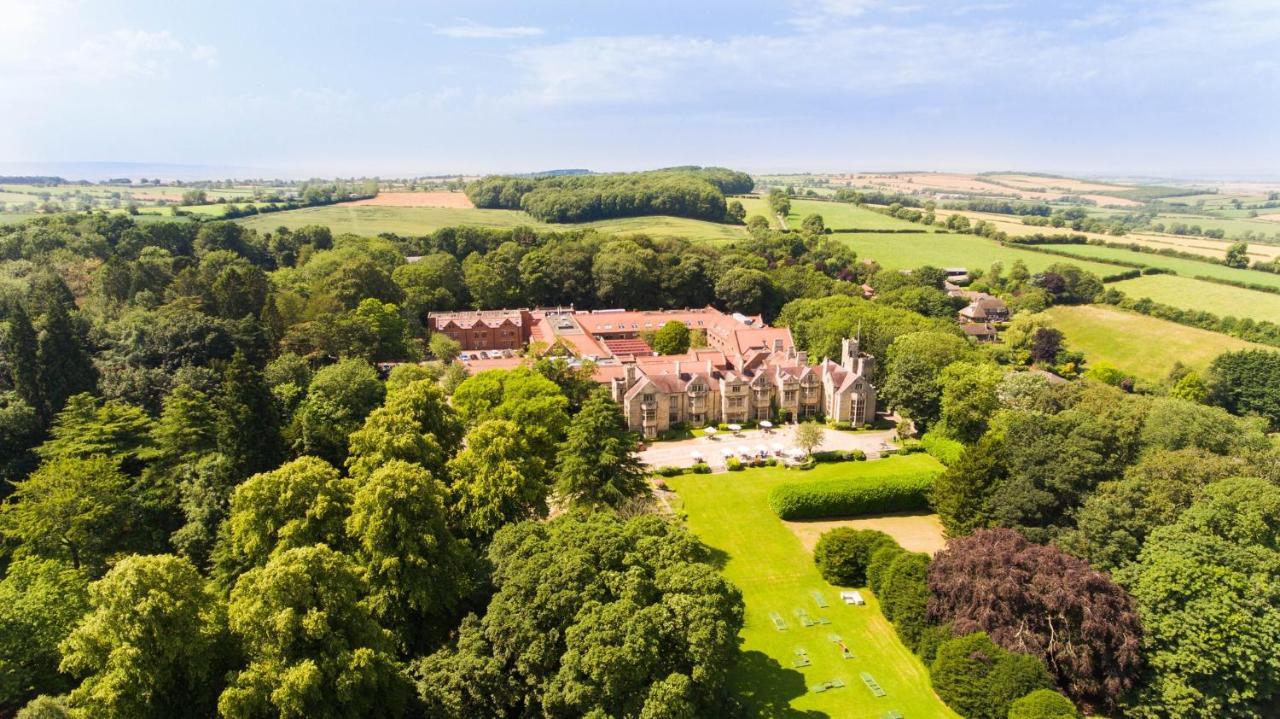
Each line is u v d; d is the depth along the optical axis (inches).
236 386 3614.7
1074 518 3427.7
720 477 4692.4
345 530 2682.1
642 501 3636.8
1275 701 2746.1
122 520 3270.2
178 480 3538.4
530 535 2689.5
